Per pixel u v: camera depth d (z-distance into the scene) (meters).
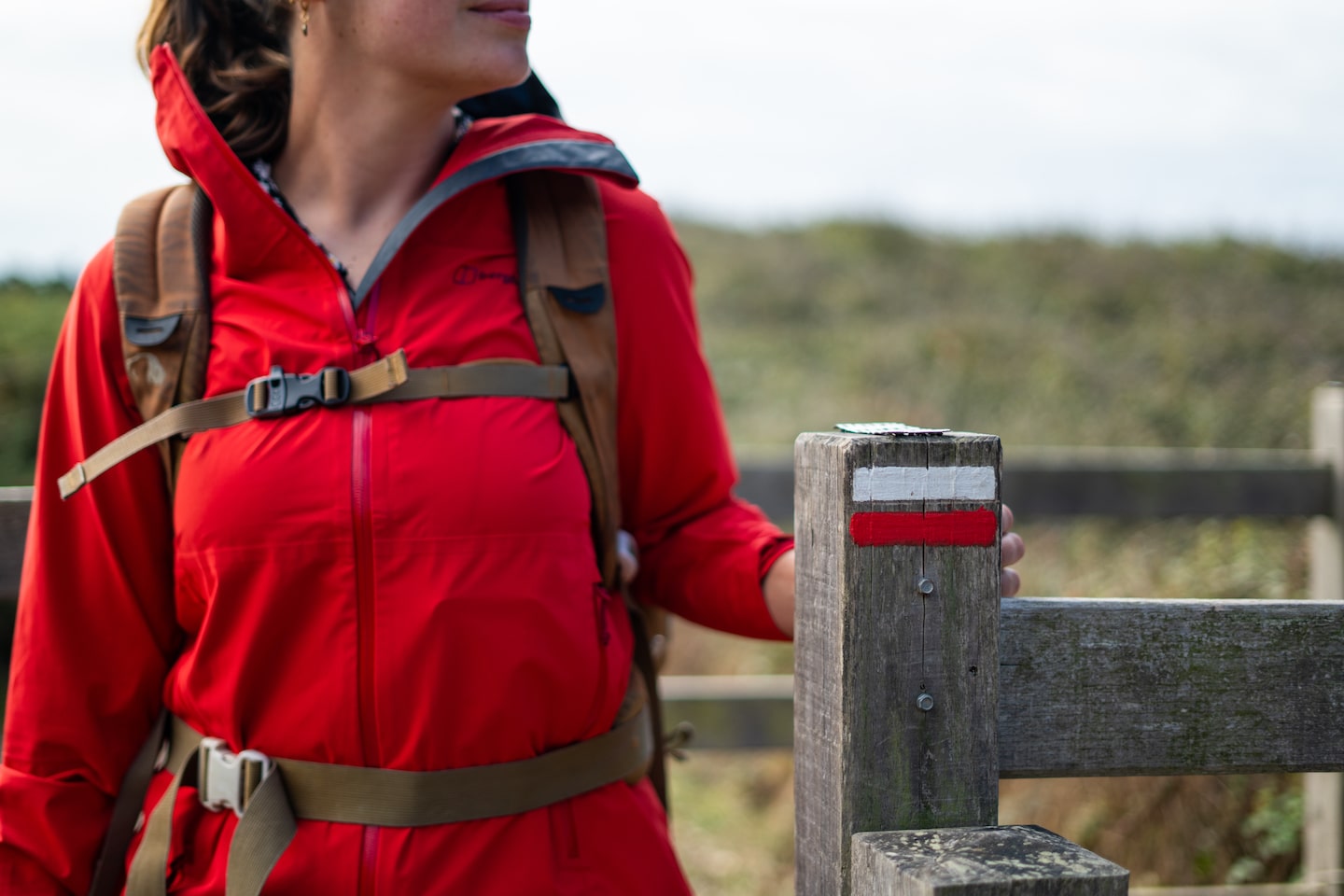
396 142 1.25
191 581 1.19
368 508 1.11
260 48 1.30
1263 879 2.92
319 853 1.12
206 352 1.20
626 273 1.29
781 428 8.92
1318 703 1.03
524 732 1.14
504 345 1.20
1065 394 9.01
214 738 1.19
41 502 1.24
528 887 1.13
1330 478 2.84
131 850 1.25
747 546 1.30
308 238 1.17
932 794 0.96
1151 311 11.79
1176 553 4.36
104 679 1.24
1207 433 7.61
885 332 11.54
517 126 1.29
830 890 0.97
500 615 1.12
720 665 4.82
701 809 4.28
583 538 1.20
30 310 5.35
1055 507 2.95
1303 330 10.46
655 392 1.30
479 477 1.13
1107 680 1.01
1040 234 15.21
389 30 1.15
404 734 1.12
